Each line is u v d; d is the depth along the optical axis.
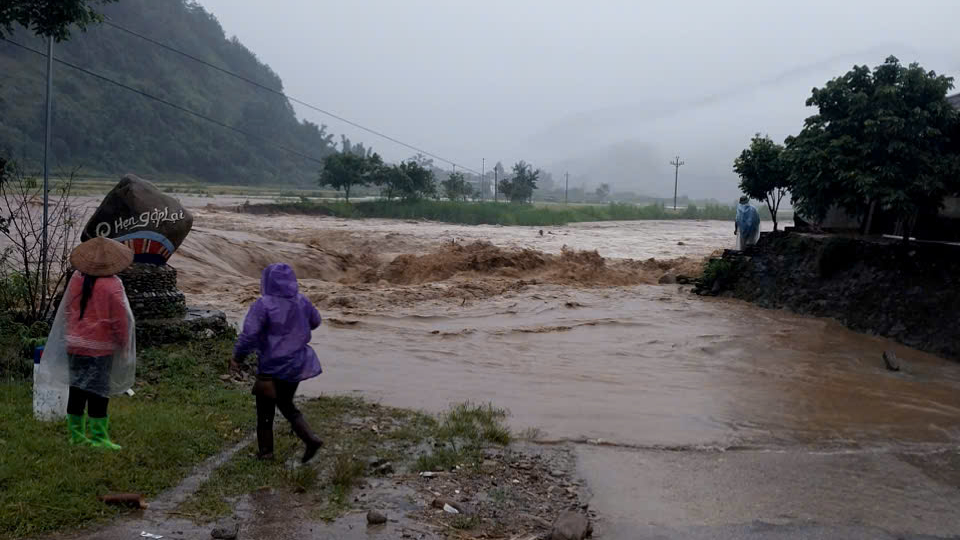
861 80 13.89
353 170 62.50
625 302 17.05
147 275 9.66
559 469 6.54
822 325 14.44
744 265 18.20
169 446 6.05
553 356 11.50
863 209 14.62
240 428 6.91
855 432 7.98
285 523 4.97
